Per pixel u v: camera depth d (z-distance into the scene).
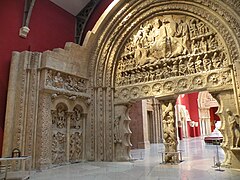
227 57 8.62
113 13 11.72
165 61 10.35
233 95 8.38
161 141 21.55
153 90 10.49
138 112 18.27
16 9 10.02
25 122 8.70
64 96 10.20
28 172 7.76
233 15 8.55
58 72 9.93
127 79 11.42
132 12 11.38
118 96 11.45
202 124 30.55
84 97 11.18
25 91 8.96
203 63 9.50
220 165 8.04
